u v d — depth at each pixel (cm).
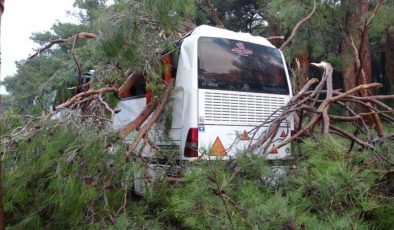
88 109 523
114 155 423
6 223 391
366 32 839
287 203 327
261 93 587
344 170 348
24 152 402
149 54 540
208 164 413
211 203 331
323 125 540
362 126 625
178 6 510
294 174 406
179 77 554
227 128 549
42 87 653
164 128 549
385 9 816
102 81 596
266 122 532
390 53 1448
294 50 915
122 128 506
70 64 656
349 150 468
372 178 374
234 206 329
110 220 391
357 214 329
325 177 338
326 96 615
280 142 546
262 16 1541
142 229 382
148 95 568
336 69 1289
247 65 585
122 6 516
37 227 379
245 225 305
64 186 372
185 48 557
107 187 412
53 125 430
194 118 528
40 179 390
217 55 562
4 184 379
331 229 293
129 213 409
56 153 397
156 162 491
